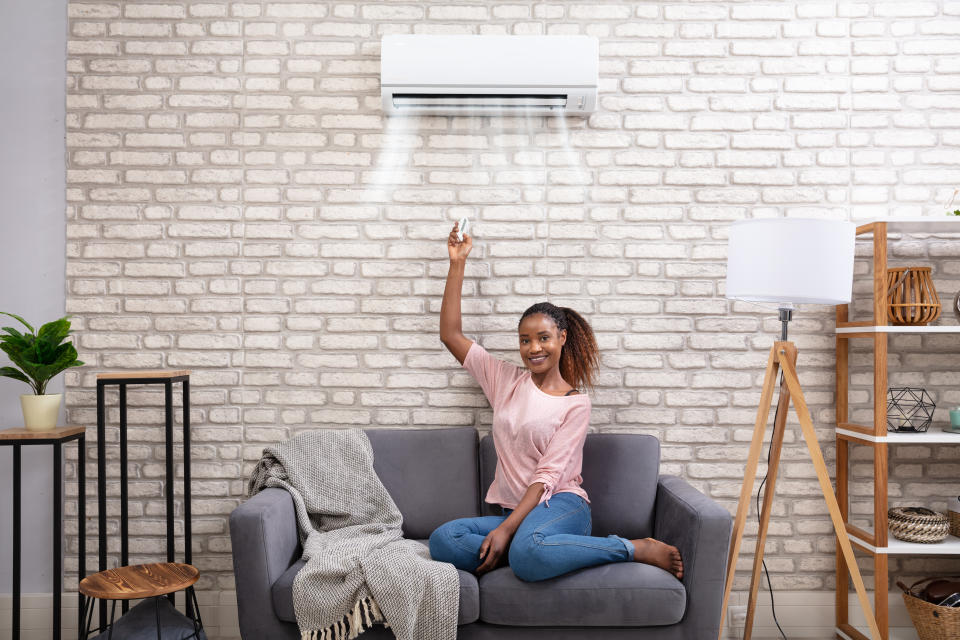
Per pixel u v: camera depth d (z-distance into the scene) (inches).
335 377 105.3
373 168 106.1
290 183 105.9
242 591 76.5
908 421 101.7
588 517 87.0
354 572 75.9
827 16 106.5
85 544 97.8
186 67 105.5
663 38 106.5
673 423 105.3
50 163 105.1
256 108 105.8
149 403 104.5
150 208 105.4
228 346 105.2
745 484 90.6
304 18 106.0
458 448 98.0
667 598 76.0
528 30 105.9
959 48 106.2
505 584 76.9
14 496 86.5
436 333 105.8
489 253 105.8
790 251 83.1
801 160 106.3
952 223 96.4
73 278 105.0
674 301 106.0
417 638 74.4
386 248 106.0
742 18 106.4
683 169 106.4
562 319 95.3
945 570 103.6
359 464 94.7
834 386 105.3
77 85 105.2
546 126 106.3
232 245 105.6
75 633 102.5
